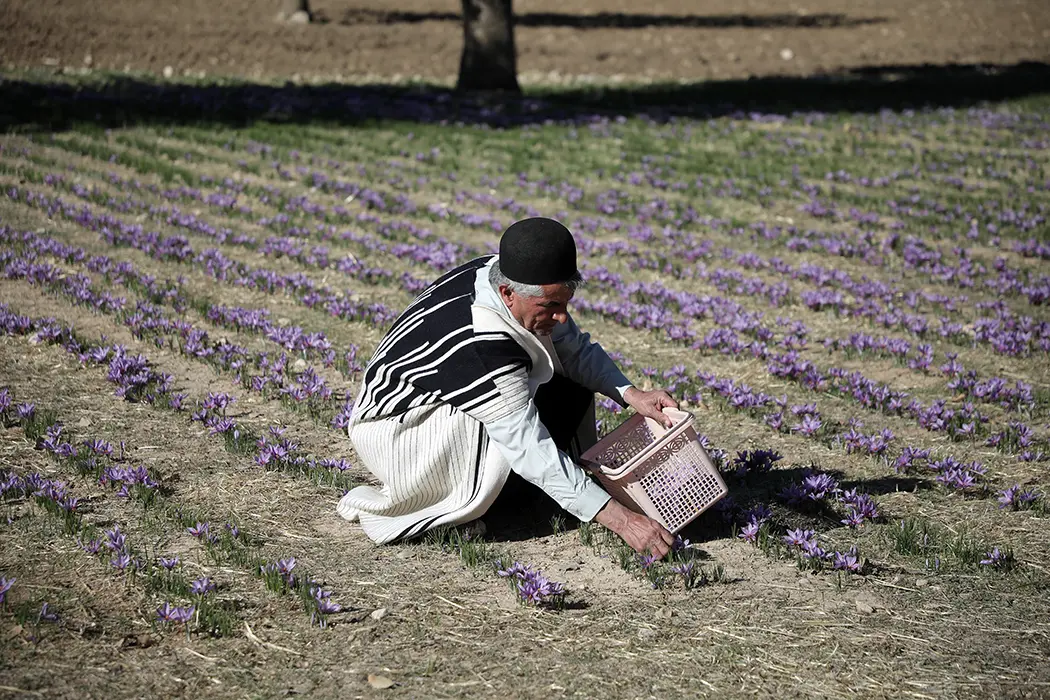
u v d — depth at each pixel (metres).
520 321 4.85
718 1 42.78
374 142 16.39
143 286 9.25
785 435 6.88
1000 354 8.49
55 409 6.84
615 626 4.62
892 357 8.38
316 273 10.19
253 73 24.64
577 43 31.14
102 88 20.45
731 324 8.99
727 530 5.53
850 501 5.70
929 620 4.71
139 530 5.38
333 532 5.47
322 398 7.21
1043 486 6.15
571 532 5.51
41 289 9.17
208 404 6.84
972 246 11.76
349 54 27.48
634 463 4.91
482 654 4.40
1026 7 41.38
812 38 33.84
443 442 5.02
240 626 4.55
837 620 4.70
